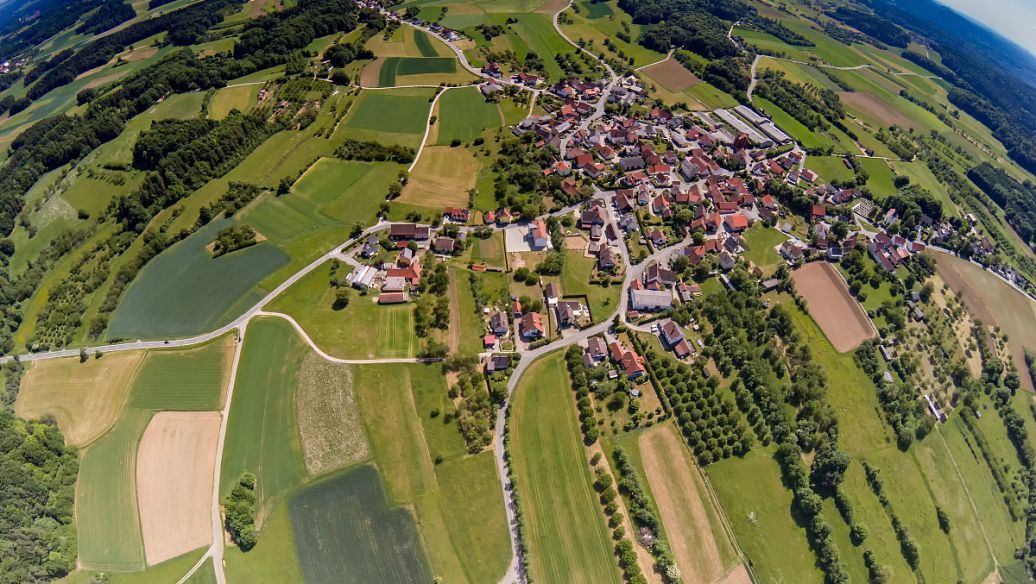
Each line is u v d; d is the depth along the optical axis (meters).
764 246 144.12
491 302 122.81
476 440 98.69
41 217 152.75
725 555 90.06
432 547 88.00
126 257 136.62
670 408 105.94
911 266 142.88
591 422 101.25
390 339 115.62
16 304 129.00
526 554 86.94
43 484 92.38
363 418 102.94
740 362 112.81
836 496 98.12
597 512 92.31
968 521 102.25
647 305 123.31
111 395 108.00
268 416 103.19
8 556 80.69
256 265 132.25
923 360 122.69
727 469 99.25
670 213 147.50
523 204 145.50
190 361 112.56
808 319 126.88
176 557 87.69
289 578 85.44
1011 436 117.38
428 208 147.75
